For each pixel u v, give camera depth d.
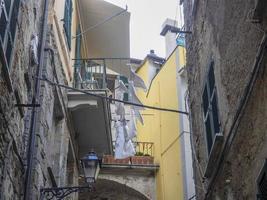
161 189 22.38
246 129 7.82
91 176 10.51
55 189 10.10
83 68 16.67
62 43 13.14
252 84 7.39
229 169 8.88
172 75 23.05
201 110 11.31
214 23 9.95
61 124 13.08
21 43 8.78
